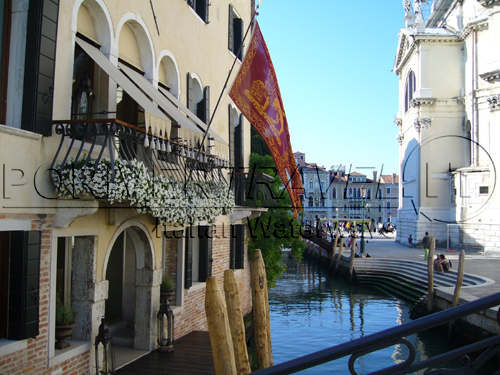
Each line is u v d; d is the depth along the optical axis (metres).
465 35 30.95
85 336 6.42
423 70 32.41
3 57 5.45
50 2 5.62
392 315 17.70
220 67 12.50
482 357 1.94
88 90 6.36
